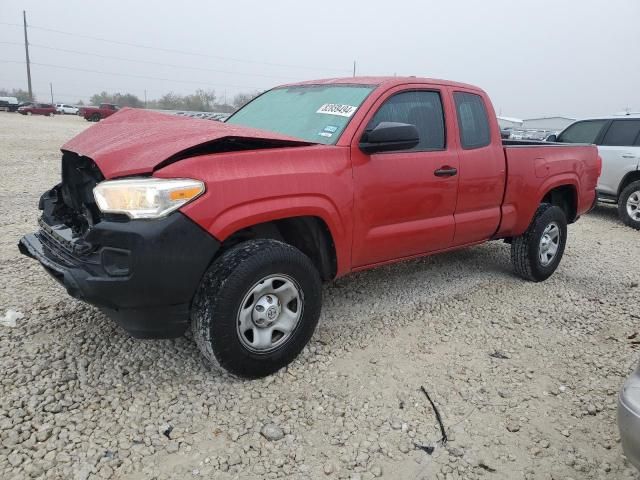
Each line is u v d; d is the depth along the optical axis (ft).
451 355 12.49
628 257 22.81
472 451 9.24
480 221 15.33
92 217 10.21
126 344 11.75
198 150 9.98
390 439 9.39
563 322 14.87
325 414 9.93
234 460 8.59
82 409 9.49
